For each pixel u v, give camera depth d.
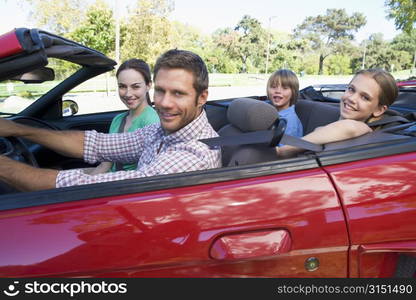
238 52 66.81
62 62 2.25
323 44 80.94
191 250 1.13
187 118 1.50
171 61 1.44
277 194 1.20
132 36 20.22
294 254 1.18
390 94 1.91
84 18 16.89
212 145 1.46
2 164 1.35
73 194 1.17
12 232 1.08
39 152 2.63
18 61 1.25
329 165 1.30
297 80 2.93
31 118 2.61
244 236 1.15
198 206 1.16
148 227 1.12
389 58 81.69
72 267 1.08
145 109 2.65
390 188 1.26
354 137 1.62
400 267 1.31
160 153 1.62
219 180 1.22
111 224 1.11
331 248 1.21
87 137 1.97
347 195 1.23
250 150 1.58
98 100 4.39
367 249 1.23
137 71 2.55
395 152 1.35
